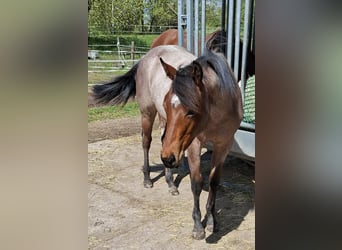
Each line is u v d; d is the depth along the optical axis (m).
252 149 2.62
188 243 2.08
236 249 2.00
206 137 1.99
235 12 2.88
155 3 15.45
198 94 1.67
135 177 3.11
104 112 5.32
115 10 13.64
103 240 2.13
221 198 2.67
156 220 2.37
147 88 2.70
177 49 2.71
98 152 3.69
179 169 3.25
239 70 2.90
